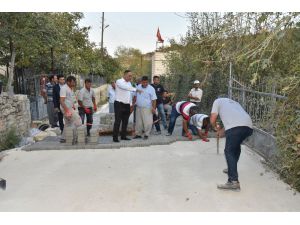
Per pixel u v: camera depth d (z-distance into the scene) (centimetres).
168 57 1772
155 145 799
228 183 505
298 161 502
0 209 436
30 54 1200
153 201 465
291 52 543
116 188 514
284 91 501
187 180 551
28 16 933
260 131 711
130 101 825
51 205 450
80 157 695
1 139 802
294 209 439
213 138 874
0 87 864
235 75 905
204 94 1075
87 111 897
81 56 2039
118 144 777
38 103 1284
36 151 741
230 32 507
